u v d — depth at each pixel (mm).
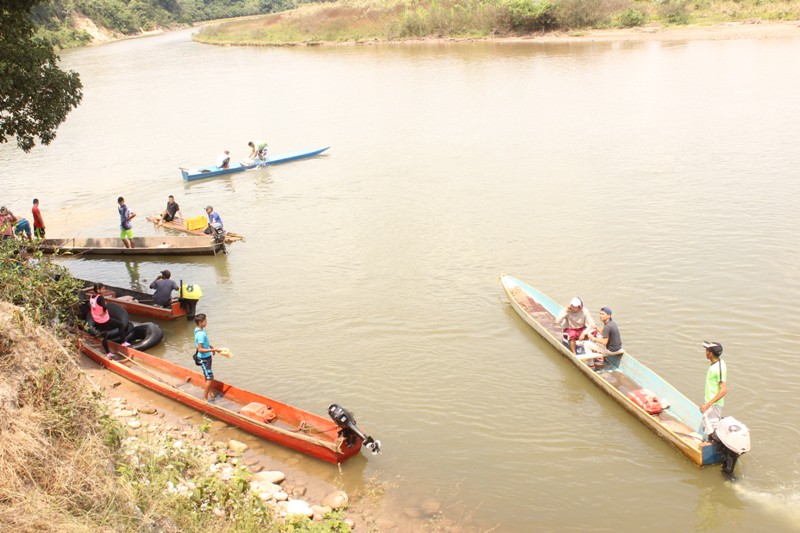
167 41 120000
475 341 16422
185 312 18422
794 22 64438
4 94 19375
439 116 42406
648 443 12547
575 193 26344
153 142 41688
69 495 8602
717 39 62344
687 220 22734
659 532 10492
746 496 11062
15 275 13766
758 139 31500
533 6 77562
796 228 21391
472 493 11531
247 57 85625
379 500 11398
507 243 22016
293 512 10742
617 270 19500
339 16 97250
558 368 15180
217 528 9266
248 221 26266
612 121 37250
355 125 41906
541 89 48062
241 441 13078
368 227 24516
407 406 14008
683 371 14469
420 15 83625
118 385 15172
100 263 23234
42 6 115312
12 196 31922
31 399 9625
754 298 17297
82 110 54594
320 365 15734
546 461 12211
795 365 14352
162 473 10195
